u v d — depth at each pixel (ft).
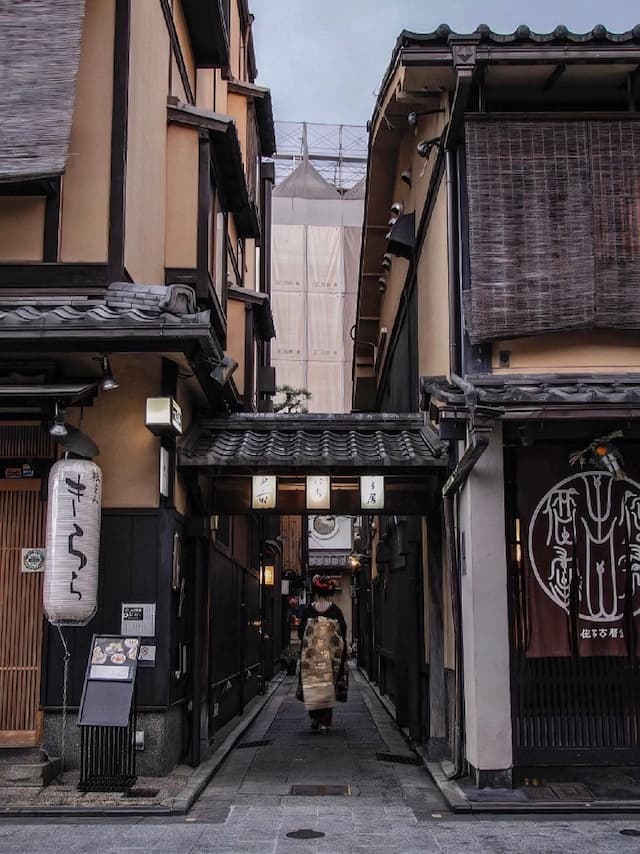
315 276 124.26
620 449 28.99
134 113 30.30
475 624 27.73
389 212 51.42
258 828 23.41
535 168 30.09
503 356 30.07
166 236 34.68
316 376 122.01
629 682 28.43
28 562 29.60
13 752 28.19
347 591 131.64
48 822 23.89
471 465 26.81
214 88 48.93
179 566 31.22
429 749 33.71
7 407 28.58
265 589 70.23
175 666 30.53
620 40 28.76
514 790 26.86
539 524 28.40
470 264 30.37
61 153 26.84
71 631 29.01
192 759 31.53
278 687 75.46
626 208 29.86
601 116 30.17
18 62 27.99
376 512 34.01
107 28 29.58
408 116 37.68
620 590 28.25
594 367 29.99
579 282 29.48
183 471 32.63
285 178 130.62
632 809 25.34
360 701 60.75
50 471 27.66
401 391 50.60
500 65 29.55
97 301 27.55
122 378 30.45
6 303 27.32
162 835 22.50
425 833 22.93
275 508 33.37
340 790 28.99
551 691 28.27
